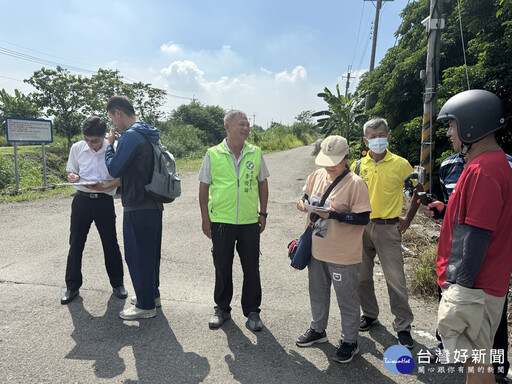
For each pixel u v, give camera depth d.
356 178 2.54
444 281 2.08
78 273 3.53
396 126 10.60
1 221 6.43
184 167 15.47
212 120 48.00
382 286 4.02
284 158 21.50
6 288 3.74
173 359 2.65
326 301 2.80
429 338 2.97
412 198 2.84
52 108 20.25
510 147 6.77
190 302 3.56
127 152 2.86
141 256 3.06
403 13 11.38
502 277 1.86
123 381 2.40
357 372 2.55
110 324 3.11
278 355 2.73
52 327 3.03
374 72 12.13
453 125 2.01
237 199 2.95
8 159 12.79
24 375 2.43
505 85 6.68
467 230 1.83
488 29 7.45
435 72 5.45
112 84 24.27
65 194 9.09
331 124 15.78
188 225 6.40
